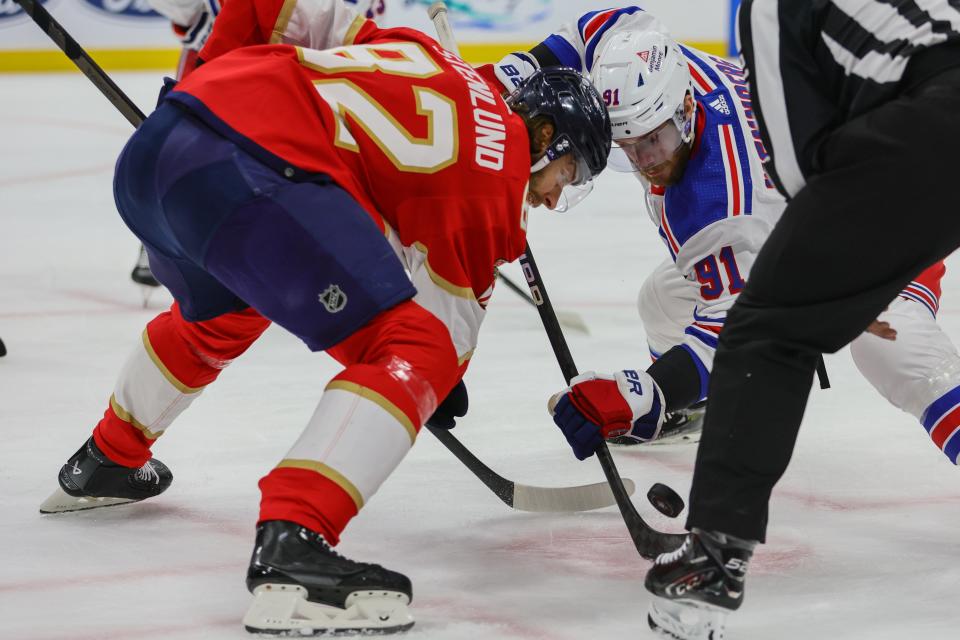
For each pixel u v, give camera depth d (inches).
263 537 193.2
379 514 267.7
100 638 197.8
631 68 257.1
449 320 208.8
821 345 188.5
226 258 203.5
